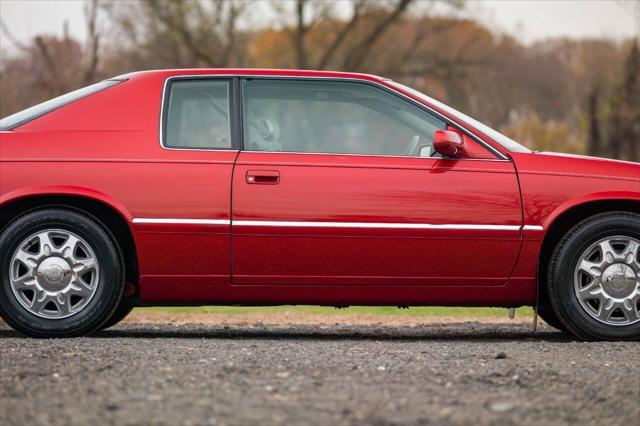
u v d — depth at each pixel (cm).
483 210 623
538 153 643
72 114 634
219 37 3650
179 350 546
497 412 386
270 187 617
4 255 614
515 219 625
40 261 618
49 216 616
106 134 628
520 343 618
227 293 625
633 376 466
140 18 3528
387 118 651
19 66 3288
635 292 635
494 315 1007
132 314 918
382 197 618
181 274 620
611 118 3450
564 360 522
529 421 374
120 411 380
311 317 907
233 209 616
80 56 3438
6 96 3097
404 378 454
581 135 3803
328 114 654
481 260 626
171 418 369
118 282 622
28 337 623
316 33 3841
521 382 445
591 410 393
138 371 464
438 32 3850
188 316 900
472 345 602
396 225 618
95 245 620
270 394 414
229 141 635
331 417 374
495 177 626
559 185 629
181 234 616
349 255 620
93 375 453
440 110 649
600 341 632
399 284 625
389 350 564
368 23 3844
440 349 573
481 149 635
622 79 3388
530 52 4475
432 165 625
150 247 617
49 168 614
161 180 617
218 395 411
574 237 630
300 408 388
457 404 399
